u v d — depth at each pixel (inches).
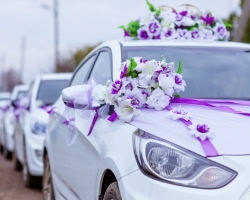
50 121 243.4
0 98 946.7
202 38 220.5
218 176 128.4
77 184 187.2
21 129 392.2
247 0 492.7
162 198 129.6
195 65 183.6
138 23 218.5
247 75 181.9
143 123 146.2
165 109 153.1
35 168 333.1
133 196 134.5
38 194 334.3
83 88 169.6
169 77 154.8
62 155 211.0
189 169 130.7
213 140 134.6
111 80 172.4
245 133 136.6
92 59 214.7
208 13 228.7
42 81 391.9
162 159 133.3
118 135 151.3
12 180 394.6
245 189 126.0
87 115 171.6
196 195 127.4
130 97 152.0
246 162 128.5
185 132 137.6
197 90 174.9
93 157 167.2
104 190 160.1
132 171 137.6
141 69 154.9
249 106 159.6
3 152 616.1
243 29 494.9
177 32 216.8
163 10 224.7
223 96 173.5
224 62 186.7
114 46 192.2
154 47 191.3
